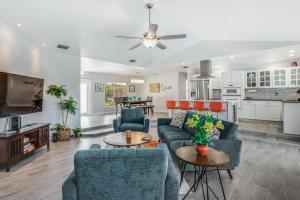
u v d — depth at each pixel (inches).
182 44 245.4
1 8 124.2
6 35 141.8
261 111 284.5
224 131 116.6
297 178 110.5
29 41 174.6
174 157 122.2
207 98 330.6
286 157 146.3
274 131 210.5
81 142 193.5
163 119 186.5
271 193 94.1
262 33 174.4
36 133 155.2
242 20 145.2
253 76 302.0
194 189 96.5
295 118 190.1
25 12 133.1
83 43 196.7
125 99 372.8
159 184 58.7
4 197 90.9
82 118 325.7
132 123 195.9
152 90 462.0
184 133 147.4
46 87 201.0
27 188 99.6
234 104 232.8
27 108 157.8
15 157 127.6
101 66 315.6
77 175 56.1
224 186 101.2
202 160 78.5
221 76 321.4
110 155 55.3
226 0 116.0
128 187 57.5
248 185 102.2
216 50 241.8
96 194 57.4
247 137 203.6
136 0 130.4
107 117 340.2
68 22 154.7
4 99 128.0
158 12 148.9
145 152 56.8
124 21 160.7
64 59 221.0
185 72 418.0
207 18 151.5
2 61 137.7
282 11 120.0
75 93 231.5
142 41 147.9
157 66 322.0
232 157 110.3
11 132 129.3
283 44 195.5
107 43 205.9
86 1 129.3
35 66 184.9
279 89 289.0
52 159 143.7
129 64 296.4
